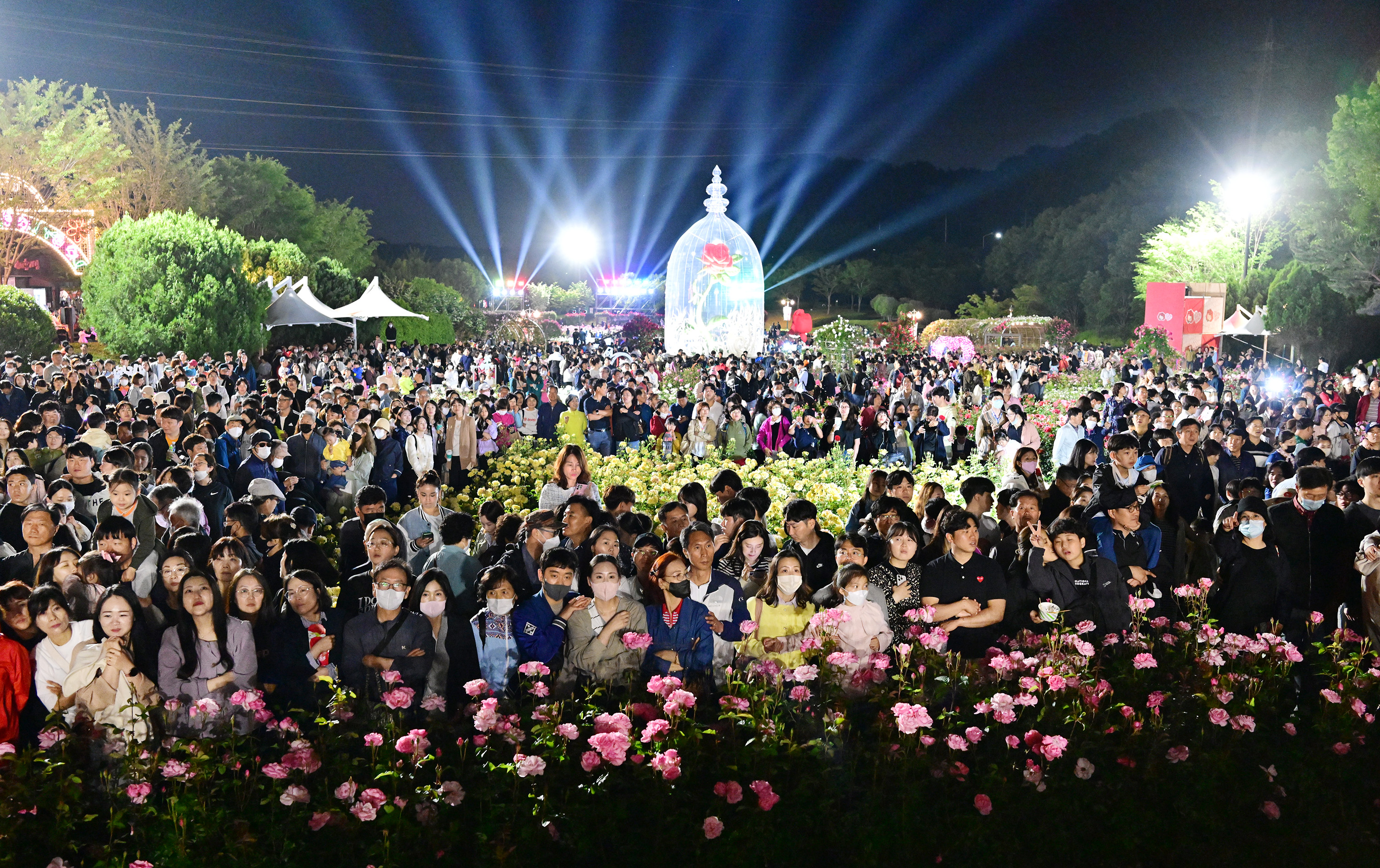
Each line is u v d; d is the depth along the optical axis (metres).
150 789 4.11
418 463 12.15
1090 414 12.66
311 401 13.67
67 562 5.71
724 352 38.78
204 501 8.44
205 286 28.20
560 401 16.66
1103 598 6.00
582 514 7.05
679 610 5.60
